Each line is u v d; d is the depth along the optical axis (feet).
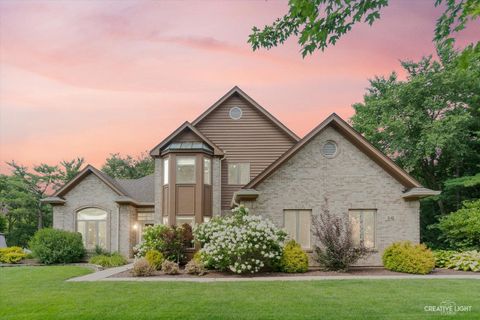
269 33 24.56
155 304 30.35
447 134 79.71
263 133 77.97
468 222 64.28
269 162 77.05
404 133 88.07
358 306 29.30
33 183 133.49
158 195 74.02
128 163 169.37
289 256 50.83
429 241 94.02
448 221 68.85
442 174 96.48
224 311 28.04
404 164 91.86
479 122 86.02
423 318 26.00
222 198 75.61
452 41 19.69
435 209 96.53
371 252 57.47
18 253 74.02
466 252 55.47
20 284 42.32
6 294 36.01
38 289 38.34
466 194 91.86
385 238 57.88
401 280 41.83
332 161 59.36
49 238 71.67
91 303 31.12
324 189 58.85
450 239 70.54
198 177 70.23
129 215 81.10
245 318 26.25
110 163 165.89
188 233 60.39
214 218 58.95
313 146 59.67
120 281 42.70
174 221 69.05
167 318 26.50
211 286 38.34
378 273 49.93
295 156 59.52
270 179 58.95
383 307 28.99
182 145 71.97
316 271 52.06
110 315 27.43
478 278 43.80
